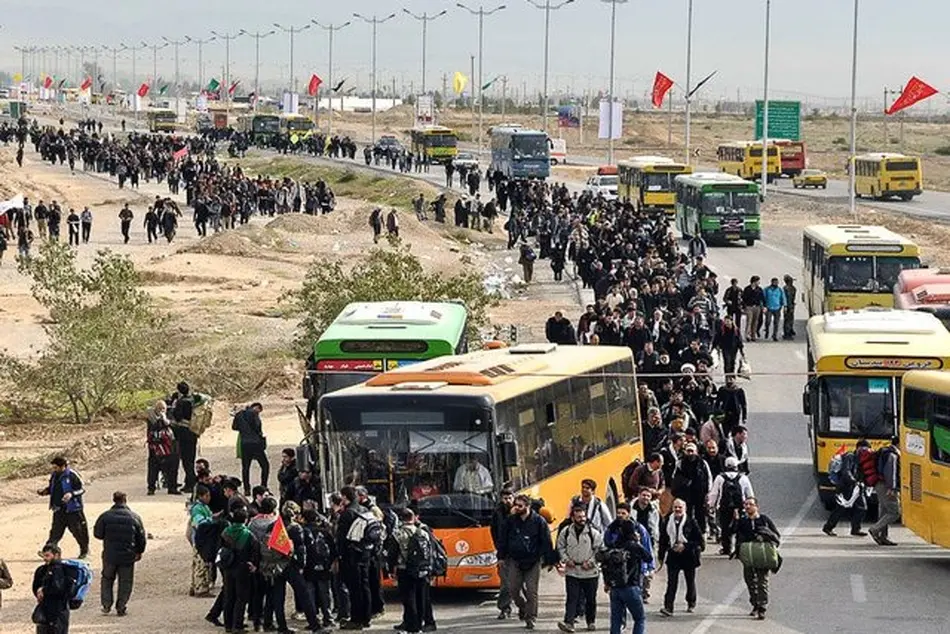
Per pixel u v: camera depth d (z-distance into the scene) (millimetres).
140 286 79188
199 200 102125
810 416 40375
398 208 124688
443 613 27688
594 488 26125
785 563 31156
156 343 58875
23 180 135125
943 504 30797
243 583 25922
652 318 49344
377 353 35188
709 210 94062
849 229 61344
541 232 88688
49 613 24156
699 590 28812
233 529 25906
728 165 164125
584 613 26781
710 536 33438
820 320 38875
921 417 31547
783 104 157125
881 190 138250
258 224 102312
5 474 45438
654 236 74312
